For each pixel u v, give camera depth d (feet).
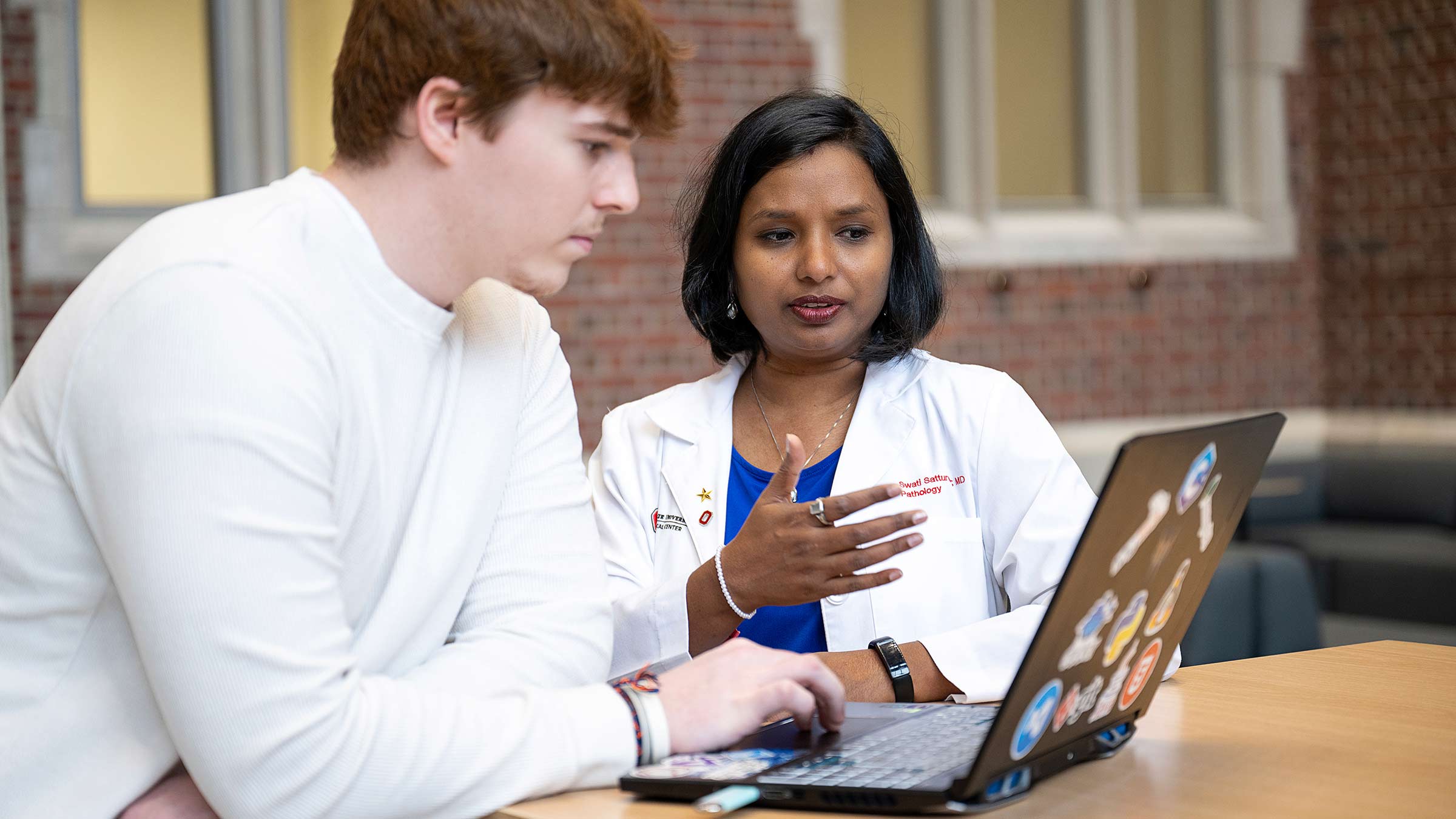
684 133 20.51
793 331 5.57
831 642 5.49
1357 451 18.34
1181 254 24.11
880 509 5.58
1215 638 14.52
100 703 3.63
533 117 3.61
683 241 6.24
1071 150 24.27
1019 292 23.04
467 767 3.43
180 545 3.23
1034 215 23.71
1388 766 3.63
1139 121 24.62
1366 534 17.22
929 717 4.03
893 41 23.12
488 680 3.99
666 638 5.08
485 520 4.21
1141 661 3.75
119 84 19.02
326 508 3.51
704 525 5.79
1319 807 3.27
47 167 18.17
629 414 6.20
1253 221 24.77
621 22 3.61
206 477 3.26
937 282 5.83
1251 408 24.56
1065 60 24.20
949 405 5.71
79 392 3.38
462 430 4.17
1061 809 3.28
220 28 19.36
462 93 3.55
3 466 3.57
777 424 5.93
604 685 3.81
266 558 3.30
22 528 3.55
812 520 4.78
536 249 3.79
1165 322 24.00
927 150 23.40
